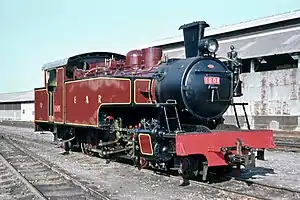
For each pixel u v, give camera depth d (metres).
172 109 10.66
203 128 9.88
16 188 9.45
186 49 11.24
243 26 36.62
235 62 10.90
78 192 8.79
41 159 14.30
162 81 10.68
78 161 13.89
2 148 18.84
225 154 9.46
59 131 17.72
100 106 12.90
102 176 10.94
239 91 10.94
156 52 12.38
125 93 11.89
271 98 30.17
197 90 9.95
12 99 74.81
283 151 17.45
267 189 8.99
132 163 12.86
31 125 45.19
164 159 10.06
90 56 15.92
